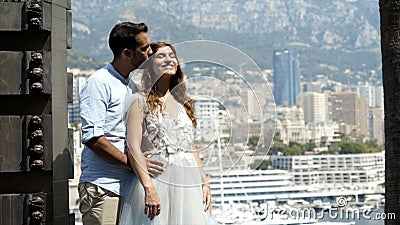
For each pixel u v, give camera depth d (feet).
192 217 13.20
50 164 13.74
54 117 13.92
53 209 13.73
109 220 13.11
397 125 16.16
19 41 13.99
